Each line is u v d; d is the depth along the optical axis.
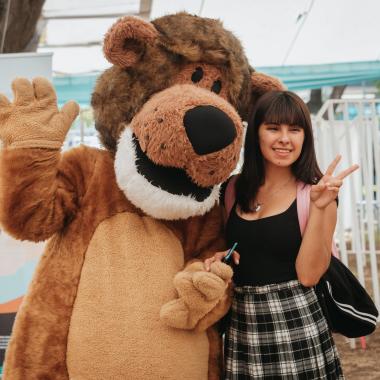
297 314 2.03
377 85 10.96
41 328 1.92
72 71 7.80
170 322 1.87
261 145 2.19
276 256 2.10
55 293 1.95
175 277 1.88
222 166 1.84
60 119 1.91
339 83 6.13
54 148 1.88
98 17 6.47
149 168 1.86
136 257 1.94
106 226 1.99
